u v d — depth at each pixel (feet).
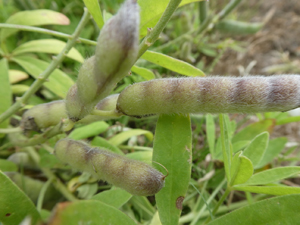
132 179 0.21
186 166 0.27
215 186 0.47
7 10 0.60
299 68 0.90
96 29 0.62
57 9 0.65
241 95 0.20
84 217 0.18
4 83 0.38
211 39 0.90
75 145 0.26
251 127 0.49
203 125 0.61
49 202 0.40
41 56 0.56
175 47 0.70
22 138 0.40
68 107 0.23
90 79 0.18
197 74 0.31
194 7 0.84
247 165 0.26
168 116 0.28
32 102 0.49
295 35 1.00
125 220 0.21
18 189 0.22
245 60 0.92
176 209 0.27
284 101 0.19
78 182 0.40
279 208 0.23
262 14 1.09
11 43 0.54
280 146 0.46
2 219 0.22
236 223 0.24
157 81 0.22
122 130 0.49
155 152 0.27
